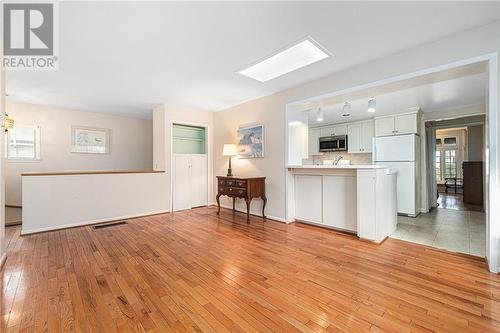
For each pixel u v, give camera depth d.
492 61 2.00
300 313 1.50
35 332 1.33
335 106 4.23
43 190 3.40
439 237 3.06
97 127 5.27
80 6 1.74
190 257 2.41
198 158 5.15
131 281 1.91
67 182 3.60
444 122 5.29
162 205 4.59
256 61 2.70
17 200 4.32
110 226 3.64
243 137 4.48
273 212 3.96
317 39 2.23
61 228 3.52
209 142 5.29
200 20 1.93
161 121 4.67
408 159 4.41
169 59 2.64
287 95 3.70
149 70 2.94
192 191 5.05
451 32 2.13
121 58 2.60
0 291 1.76
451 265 2.19
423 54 2.34
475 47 2.07
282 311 1.52
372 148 4.97
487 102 2.09
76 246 2.75
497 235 2.03
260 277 1.98
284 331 1.34
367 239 2.88
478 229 3.45
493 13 1.86
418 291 1.75
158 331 1.34
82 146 5.06
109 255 2.47
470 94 3.61
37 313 1.50
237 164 4.63
